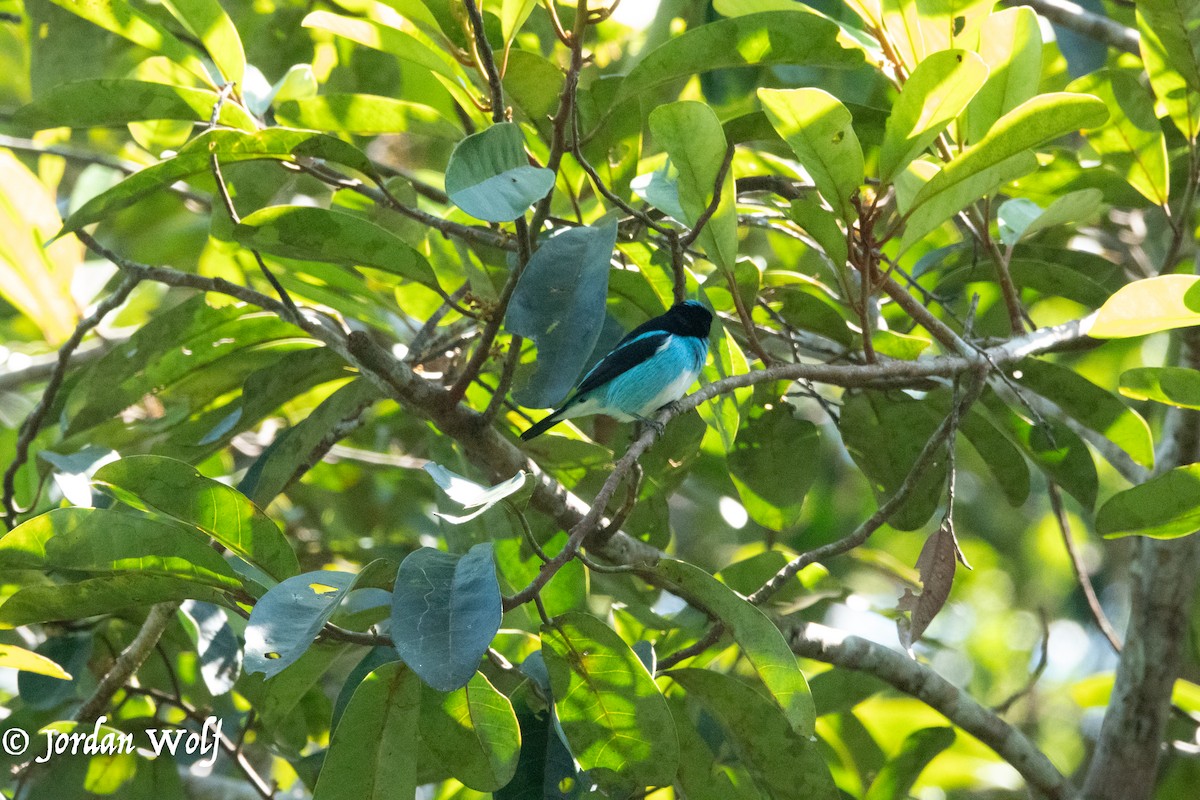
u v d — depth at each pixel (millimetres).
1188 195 9000
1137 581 10031
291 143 7344
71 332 11250
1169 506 7496
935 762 12375
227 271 11422
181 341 9250
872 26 8094
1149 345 15547
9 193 10242
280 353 9734
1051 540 17766
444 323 10586
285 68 10594
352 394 8312
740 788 8430
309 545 11719
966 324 8062
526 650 9148
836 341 9516
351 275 9547
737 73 10984
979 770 12648
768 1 8172
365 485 12586
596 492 9664
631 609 8805
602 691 6508
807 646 8797
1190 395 7816
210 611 8961
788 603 9711
